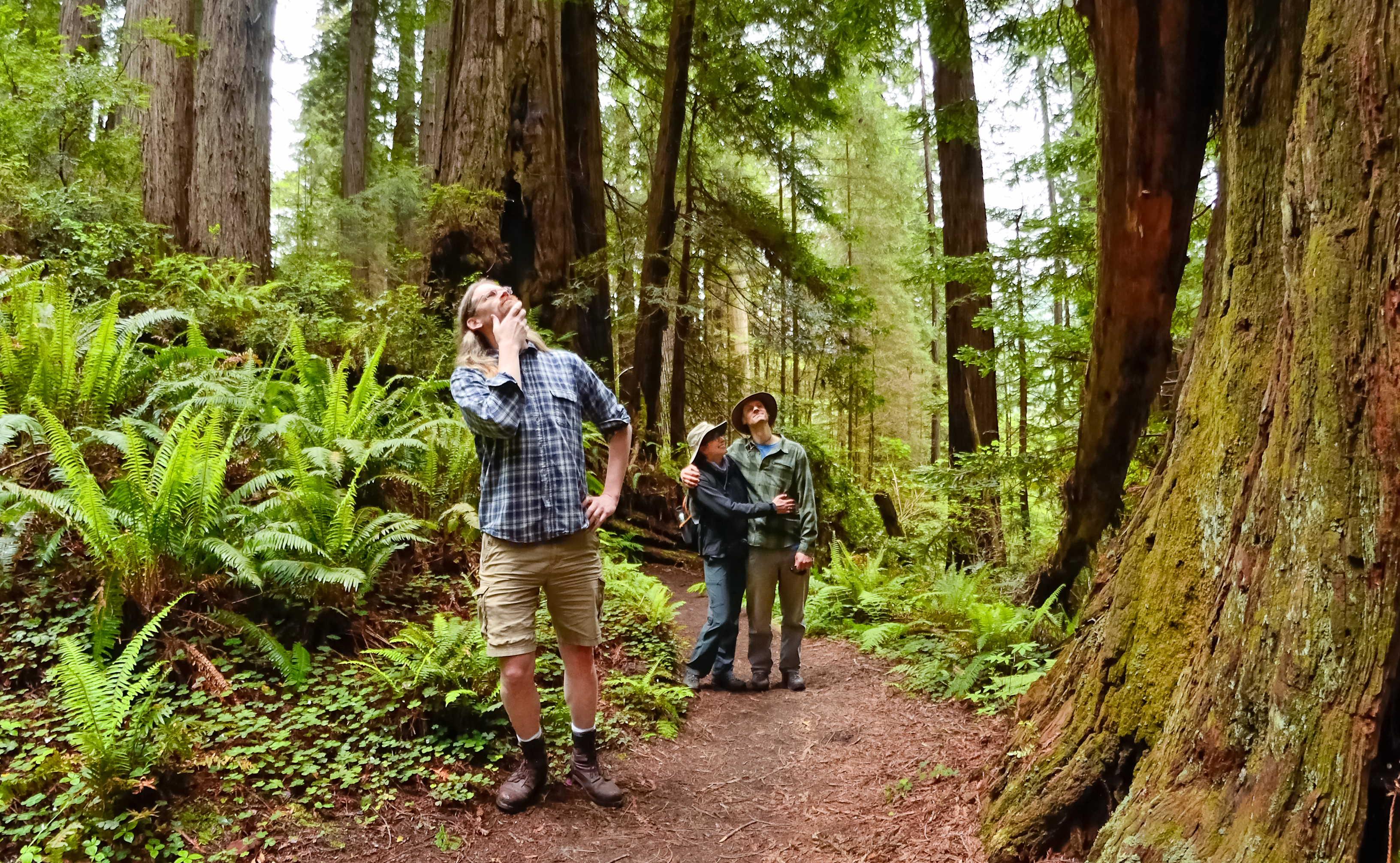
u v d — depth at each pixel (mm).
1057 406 7828
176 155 10758
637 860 2779
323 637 3969
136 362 5516
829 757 3676
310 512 4133
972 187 10500
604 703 4070
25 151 7727
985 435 10266
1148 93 3693
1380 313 1670
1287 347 1935
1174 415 2820
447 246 9930
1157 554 2504
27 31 8539
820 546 10914
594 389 3156
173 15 11453
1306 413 1815
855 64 14781
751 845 2893
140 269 7715
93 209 7586
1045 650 4590
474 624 3672
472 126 10289
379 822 2852
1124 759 2387
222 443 5000
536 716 3018
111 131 9023
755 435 4887
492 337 3053
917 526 12430
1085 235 7258
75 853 2402
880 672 5066
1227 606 2057
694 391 13281
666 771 3551
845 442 21656
